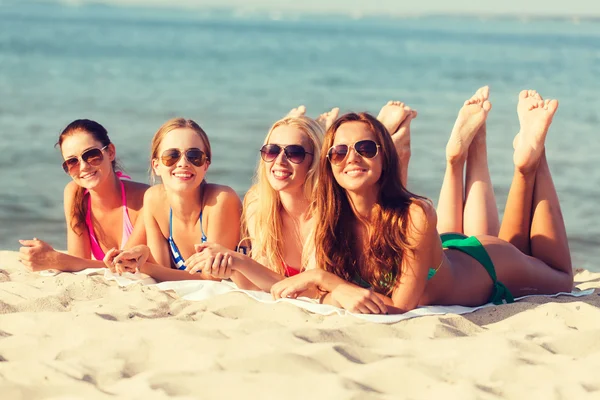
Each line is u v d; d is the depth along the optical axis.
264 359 3.27
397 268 4.19
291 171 4.55
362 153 4.09
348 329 3.72
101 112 19.75
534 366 3.26
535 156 4.77
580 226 9.38
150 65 38.88
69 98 22.83
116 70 34.84
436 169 12.67
